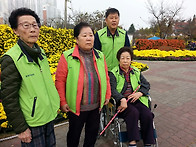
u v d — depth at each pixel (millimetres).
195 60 12789
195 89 5508
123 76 2441
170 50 15039
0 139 2578
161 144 2625
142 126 2225
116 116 2318
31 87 1412
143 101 2412
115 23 2545
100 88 1937
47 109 1524
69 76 1843
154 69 9062
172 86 5832
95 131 2139
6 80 1315
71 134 2059
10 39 4449
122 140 2184
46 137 1643
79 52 1910
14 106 1351
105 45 2646
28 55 1422
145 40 15641
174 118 3475
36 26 1447
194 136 2836
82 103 1914
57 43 5500
